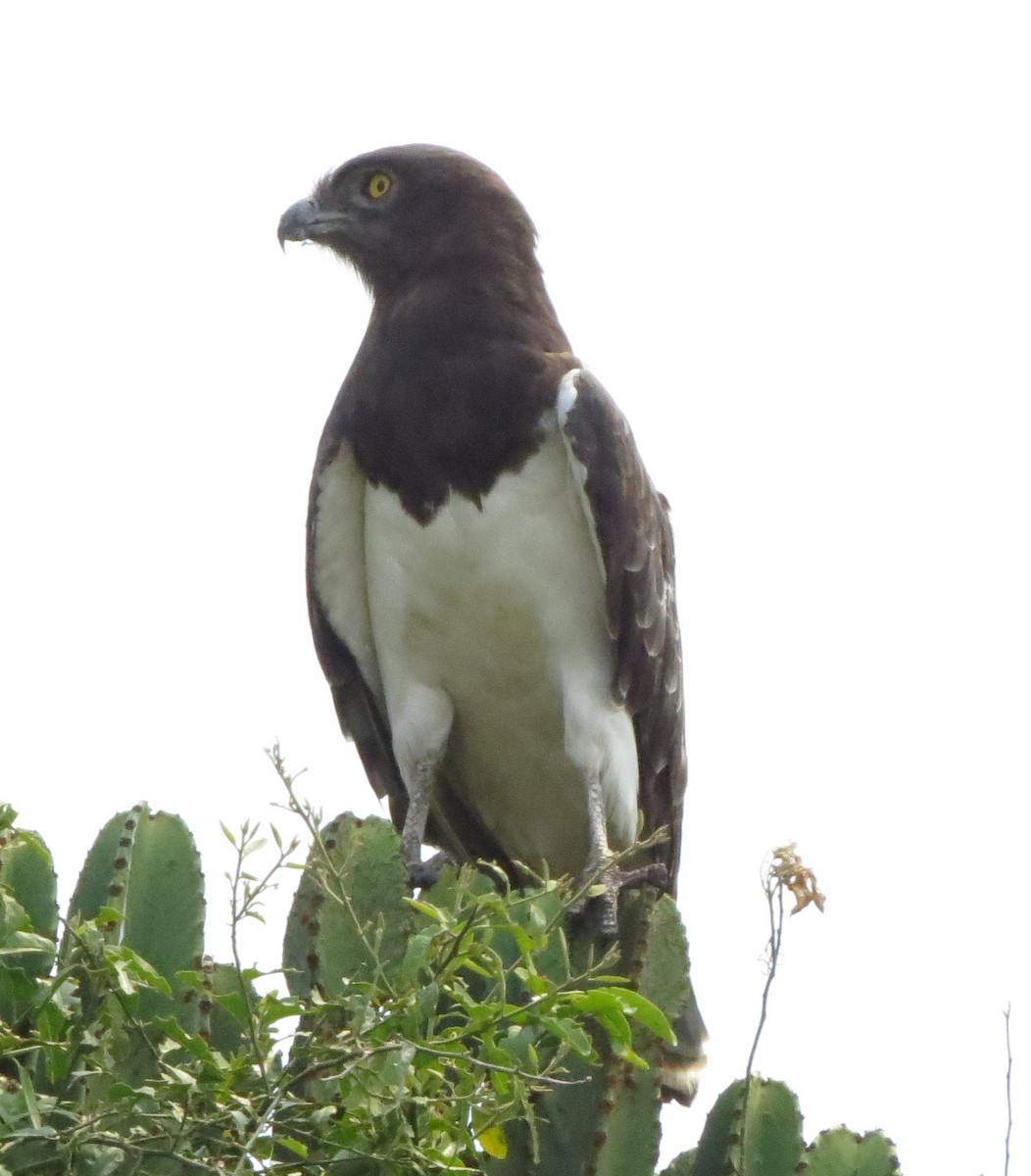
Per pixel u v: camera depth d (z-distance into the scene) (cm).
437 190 1508
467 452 1379
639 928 1015
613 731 1395
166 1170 829
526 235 1505
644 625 1385
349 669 1488
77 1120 823
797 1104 952
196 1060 856
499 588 1384
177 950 919
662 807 1464
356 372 1444
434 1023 830
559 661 1398
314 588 1457
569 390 1373
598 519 1362
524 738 1455
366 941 882
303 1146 823
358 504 1434
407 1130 821
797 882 949
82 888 934
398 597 1412
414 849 1408
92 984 884
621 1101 934
